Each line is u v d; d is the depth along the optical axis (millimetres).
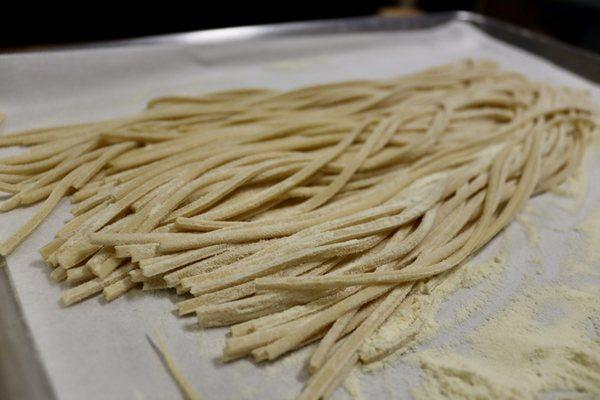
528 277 180
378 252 167
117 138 198
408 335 150
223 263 158
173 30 408
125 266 155
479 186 194
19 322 137
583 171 231
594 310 170
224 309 145
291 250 157
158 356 140
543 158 222
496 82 287
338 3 462
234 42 295
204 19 414
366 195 188
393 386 141
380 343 146
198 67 287
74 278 149
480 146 222
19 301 144
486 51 360
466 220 182
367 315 153
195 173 178
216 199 173
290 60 315
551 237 198
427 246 171
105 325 145
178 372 134
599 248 194
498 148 222
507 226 200
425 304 162
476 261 184
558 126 241
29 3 344
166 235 156
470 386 143
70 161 186
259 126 215
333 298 153
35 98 235
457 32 369
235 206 172
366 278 153
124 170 189
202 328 148
